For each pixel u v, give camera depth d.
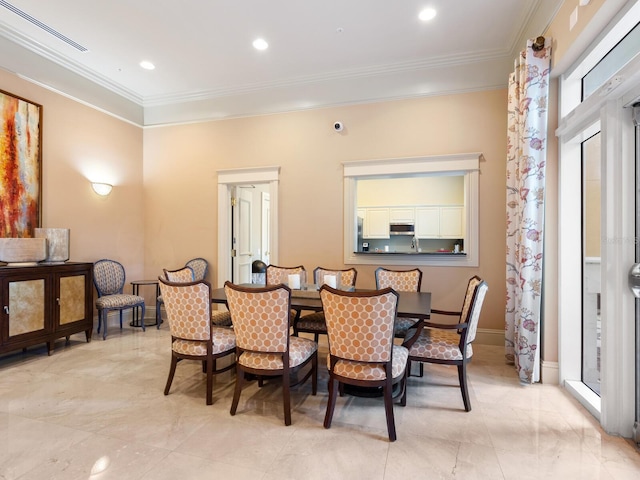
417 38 3.50
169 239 4.98
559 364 2.73
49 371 2.98
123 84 4.57
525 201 2.78
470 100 3.81
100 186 4.39
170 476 1.64
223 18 3.19
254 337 2.15
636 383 1.97
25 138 3.60
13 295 3.05
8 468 1.69
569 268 2.69
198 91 4.73
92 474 1.65
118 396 2.51
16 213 3.53
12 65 3.47
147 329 4.44
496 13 3.09
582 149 2.66
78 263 3.69
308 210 4.37
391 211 7.46
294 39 3.52
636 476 1.65
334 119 4.27
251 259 5.72
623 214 1.98
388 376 1.96
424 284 3.96
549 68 2.68
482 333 3.78
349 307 1.89
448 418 2.21
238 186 5.05
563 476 1.65
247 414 2.26
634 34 1.98
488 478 1.64
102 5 3.01
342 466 1.72
